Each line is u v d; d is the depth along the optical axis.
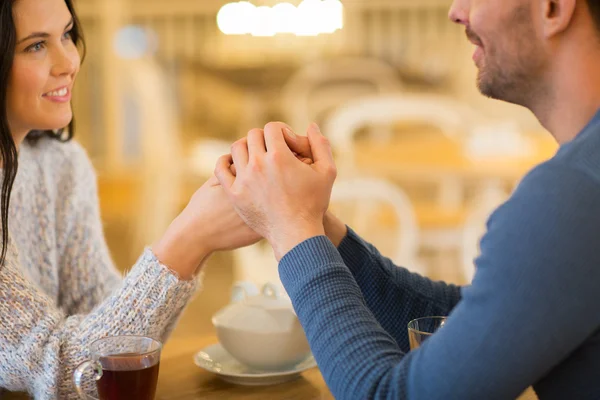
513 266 1.16
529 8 1.25
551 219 1.15
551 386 1.23
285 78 5.72
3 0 1.51
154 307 1.50
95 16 5.30
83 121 5.31
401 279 1.56
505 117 4.71
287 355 1.54
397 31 5.65
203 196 1.50
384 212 3.68
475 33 1.30
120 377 1.37
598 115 1.22
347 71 5.45
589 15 1.23
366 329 1.25
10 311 1.51
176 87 5.60
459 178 3.79
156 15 5.60
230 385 1.55
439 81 5.57
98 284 1.82
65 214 1.83
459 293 1.58
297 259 1.31
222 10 5.44
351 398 1.23
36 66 1.57
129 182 4.77
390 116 3.83
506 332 1.16
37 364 1.49
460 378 1.17
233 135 5.50
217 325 1.56
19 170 1.73
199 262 1.52
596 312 1.16
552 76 1.26
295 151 1.42
